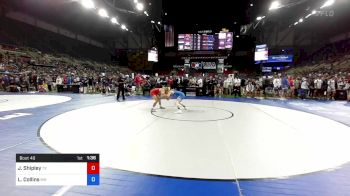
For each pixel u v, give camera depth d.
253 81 18.34
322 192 3.13
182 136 5.77
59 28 32.16
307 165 4.04
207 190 3.13
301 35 35.53
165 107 10.88
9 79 18.66
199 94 17.97
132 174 3.58
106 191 3.08
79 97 15.45
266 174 3.65
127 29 34.31
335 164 4.10
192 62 34.25
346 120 8.31
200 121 7.67
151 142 5.23
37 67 23.20
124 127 6.64
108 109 10.08
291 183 3.37
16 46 23.69
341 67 24.83
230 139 5.57
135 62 37.59
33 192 3.03
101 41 40.84
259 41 35.94
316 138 5.79
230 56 35.47
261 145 5.14
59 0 24.48
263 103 13.31
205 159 4.25
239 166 3.95
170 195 2.99
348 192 3.14
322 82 16.12
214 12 33.19
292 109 10.91
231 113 9.43
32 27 27.61
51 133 5.83
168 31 33.78
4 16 24.22
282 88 16.59
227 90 18.78
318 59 32.47
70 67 27.91
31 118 7.82
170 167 3.87
